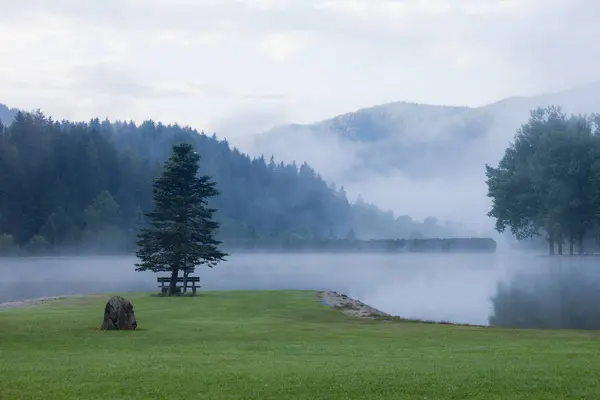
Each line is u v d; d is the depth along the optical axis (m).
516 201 157.38
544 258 165.88
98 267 141.75
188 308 44.78
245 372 19.08
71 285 84.19
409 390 16.75
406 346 26.36
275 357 22.62
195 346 26.05
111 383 17.48
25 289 76.50
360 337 30.12
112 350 24.64
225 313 41.81
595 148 152.38
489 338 29.83
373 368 19.89
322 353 23.94
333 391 16.66
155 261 57.28
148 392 16.50
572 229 155.88
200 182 60.34
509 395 16.23
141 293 59.75
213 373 18.91
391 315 46.56
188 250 57.06
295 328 34.16
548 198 151.62
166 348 25.31
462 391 16.61
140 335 29.73
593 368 19.77
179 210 58.22
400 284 89.81
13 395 16.11
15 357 22.45
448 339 29.23
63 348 25.14
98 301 50.94
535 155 156.88
